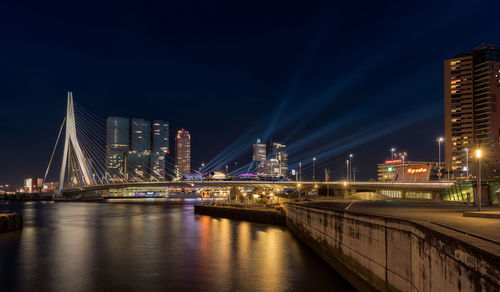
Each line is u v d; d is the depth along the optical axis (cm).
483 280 1065
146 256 4228
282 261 3728
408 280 1777
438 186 9362
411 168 11494
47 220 9638
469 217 2398
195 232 6494
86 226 7894
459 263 1221
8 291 2892
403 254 1833
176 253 4394
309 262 3581
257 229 6712
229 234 6056
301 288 2773
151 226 7744
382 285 2097
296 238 5347
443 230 1446
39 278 3262
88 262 3922
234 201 12488
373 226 2245
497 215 2294
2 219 6675
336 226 3108
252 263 3722
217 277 3219
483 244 1145
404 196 10975
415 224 1678
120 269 3578
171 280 3150
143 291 2861
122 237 5944
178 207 16662
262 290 2811
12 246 5056
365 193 9106
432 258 1470
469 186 6588
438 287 1404
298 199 9975
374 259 2223
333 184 13325
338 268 3048
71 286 3009
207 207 10825
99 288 2950
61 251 4625
